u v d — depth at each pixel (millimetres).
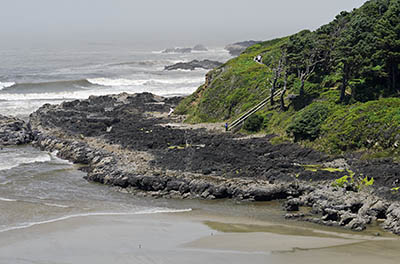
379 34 63750
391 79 62844
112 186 50344
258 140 62688
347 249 33500
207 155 55250
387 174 45531
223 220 40844
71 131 71375
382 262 30875
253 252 33094
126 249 34250
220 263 31391
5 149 66312
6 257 33125
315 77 71312
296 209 42906
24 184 51094
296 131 58906
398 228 37125
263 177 48750
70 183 51469
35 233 37719
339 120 56969
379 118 54062
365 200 41188
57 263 31953
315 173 48156
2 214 42312
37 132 72062
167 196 47219
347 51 60750
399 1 70125
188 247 34406
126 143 62938
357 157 52344
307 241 35312
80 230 38312
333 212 39562
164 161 54094
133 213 42906
